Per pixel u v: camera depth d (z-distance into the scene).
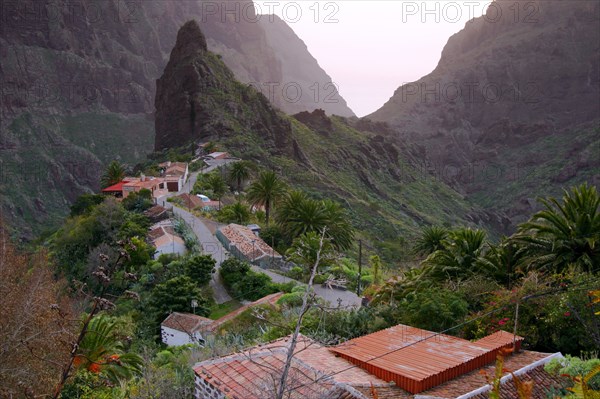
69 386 18.00
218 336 35.12
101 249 60.56
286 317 31.84
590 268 24.09
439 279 28.53
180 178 105.81
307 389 14.23
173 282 51.19
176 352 31.86
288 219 67.50
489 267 27.16
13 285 19.81
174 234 71.19
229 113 178.00
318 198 152.12
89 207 86.56
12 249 26.19
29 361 16.12
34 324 16.72
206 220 83.50
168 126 180.62
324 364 15.88
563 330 18.72
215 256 66.44
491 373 15.41
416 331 19.08
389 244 115.06
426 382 14.49
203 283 56.81
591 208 26.47
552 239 26.81
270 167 162.62
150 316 48.31
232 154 154.12
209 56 195.12
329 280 11.07
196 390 16.33
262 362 16.05
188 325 44.78
